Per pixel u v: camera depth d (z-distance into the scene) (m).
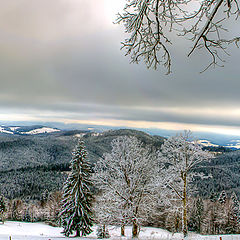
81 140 23.36
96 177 15.77
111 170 15.97
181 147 15.65
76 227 22.11
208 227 44.34
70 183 22.11
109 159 16.03
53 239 18.16
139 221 14.53
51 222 59.09
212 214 45.94
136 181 15.55
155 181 14.96
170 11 2.84
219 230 45.72
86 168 22.38
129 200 14.44
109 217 14.31
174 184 15.98
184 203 15.27
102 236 21.91
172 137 16.31
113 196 14.78
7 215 73.69
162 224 39.59
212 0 2.60
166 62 3.38
